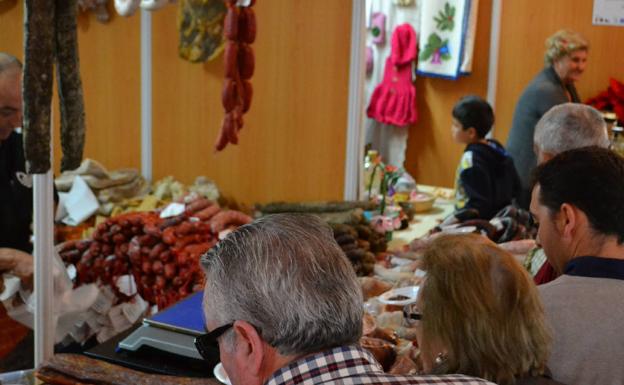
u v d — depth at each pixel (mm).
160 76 4297
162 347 1987
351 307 1114
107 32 4352
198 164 4309
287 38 3934
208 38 4074
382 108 6121
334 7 3811
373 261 3227
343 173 3963
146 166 4438
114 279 3242
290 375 1080
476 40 5754
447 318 1383
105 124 4480
